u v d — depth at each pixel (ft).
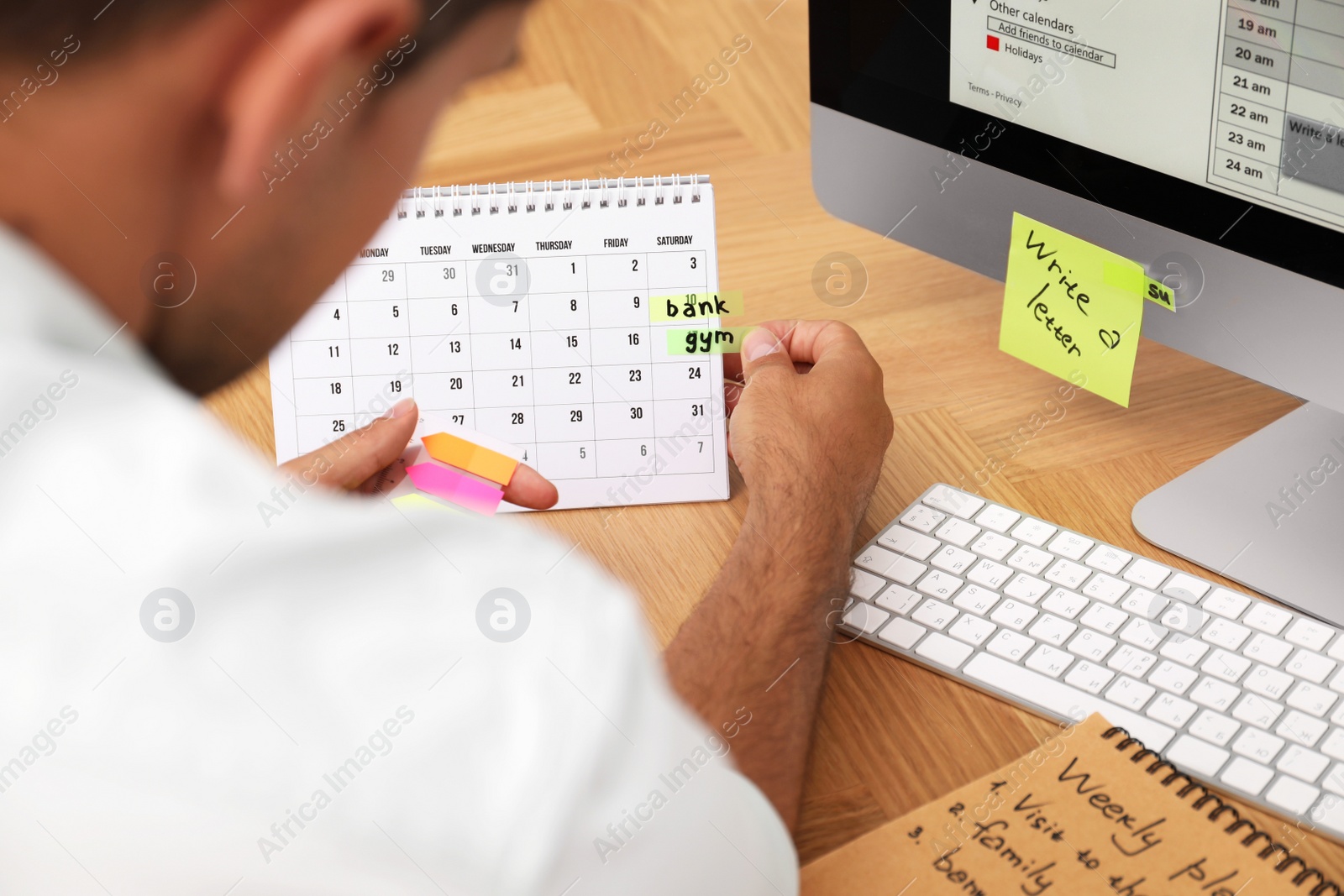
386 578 1.22
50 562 1.10
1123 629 2.08
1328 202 1.97
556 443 2.57
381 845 1.12
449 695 1.18
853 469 2.35
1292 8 1.88
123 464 1.16
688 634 2.04
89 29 1.03
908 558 2.29
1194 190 2.18
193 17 1.03
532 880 1.14
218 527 1.15
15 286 1.13
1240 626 2.05
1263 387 2.71
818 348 2.69
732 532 2.49
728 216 3.41
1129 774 1.84
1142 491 2.43
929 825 1.81
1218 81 2.04
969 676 2.06
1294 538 2.26
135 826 1.09
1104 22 2.17
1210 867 1.70
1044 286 2.55
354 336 2.55
